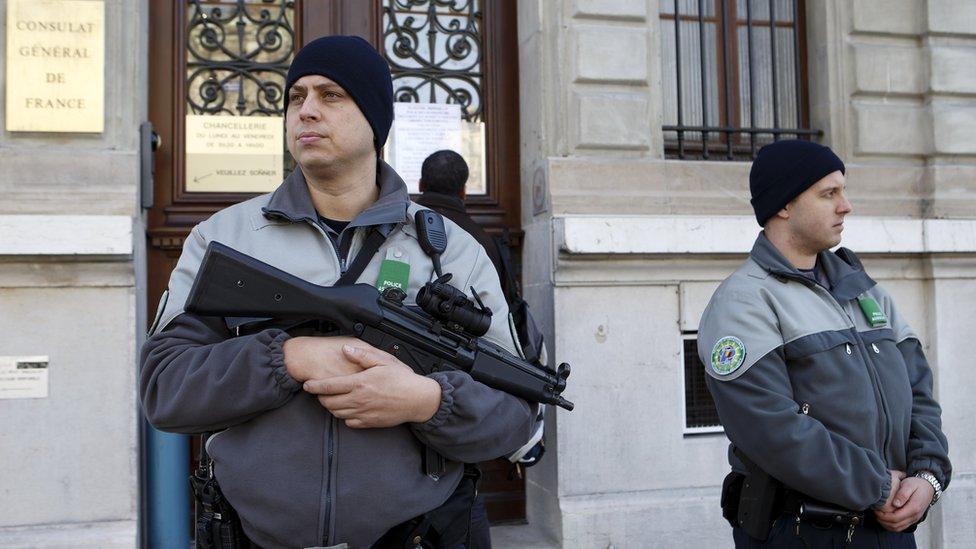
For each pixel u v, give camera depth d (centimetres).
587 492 358
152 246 363
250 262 136
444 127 400
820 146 215
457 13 407
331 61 150
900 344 223
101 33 327
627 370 366
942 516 387
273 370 132
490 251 289
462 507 152
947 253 399
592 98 376
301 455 134
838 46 416
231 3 381
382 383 133
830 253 223
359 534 136
